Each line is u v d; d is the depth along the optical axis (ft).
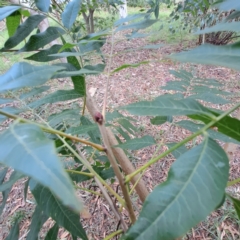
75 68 1.52
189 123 1.70
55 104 6.67
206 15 5.67
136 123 6.25
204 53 0.84
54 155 0.59
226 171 0.74
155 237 0.66
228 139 1.38
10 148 0.62
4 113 0.83
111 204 1.60
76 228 1.40
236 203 0.97
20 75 0.88
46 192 1.39
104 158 2.22
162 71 8.74
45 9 1.77
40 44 1.74
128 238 0.67
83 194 4.60
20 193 4.87
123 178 1.16
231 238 3.76
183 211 0.68
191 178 0.73
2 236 4.12
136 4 9.96
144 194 2.14
